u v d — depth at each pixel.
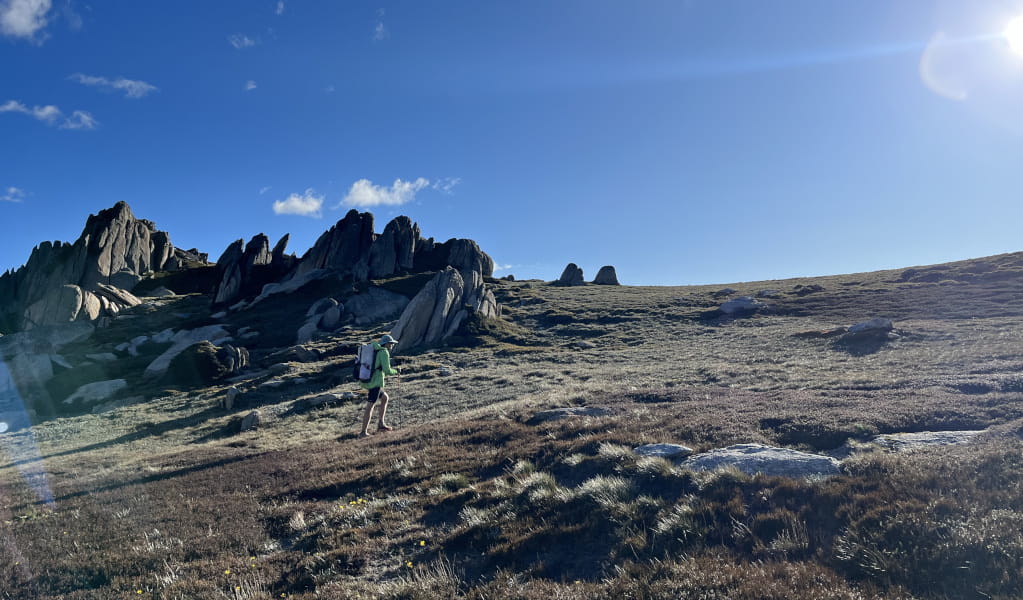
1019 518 6.29
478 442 16.09
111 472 20.88
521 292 87.31
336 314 73.88
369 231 107.31
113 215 122.00
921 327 39.47
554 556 7.96
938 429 12.19
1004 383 17.78
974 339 33.25
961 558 5.89
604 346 50.03
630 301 73.94
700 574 6.42
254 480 16.03
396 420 26.55
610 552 7.59
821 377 23.34
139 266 123.44
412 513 10.91
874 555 6.27
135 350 70.50
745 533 7.48
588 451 12.70
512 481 11.75
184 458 22.59
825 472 9.17
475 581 7.55
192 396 45.16
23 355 63.84
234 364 53.62
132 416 40.56
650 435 13.22
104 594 8.71
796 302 60.75
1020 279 55.19
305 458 18.27
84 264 113.44
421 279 93.06
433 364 44.78
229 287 100.69
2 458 30.28
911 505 7.09
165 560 9.96
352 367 46.25
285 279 104.06
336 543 9.76
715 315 59.62
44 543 11.52
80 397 49.94
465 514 10.15
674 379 27.06
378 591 7.56
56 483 19.72
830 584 5.90
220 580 8.80
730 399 17.70
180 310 95.69
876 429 12.21
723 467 9.62
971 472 7.87
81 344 75.75
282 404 35.38
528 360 45.00
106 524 12.70
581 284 102.69
